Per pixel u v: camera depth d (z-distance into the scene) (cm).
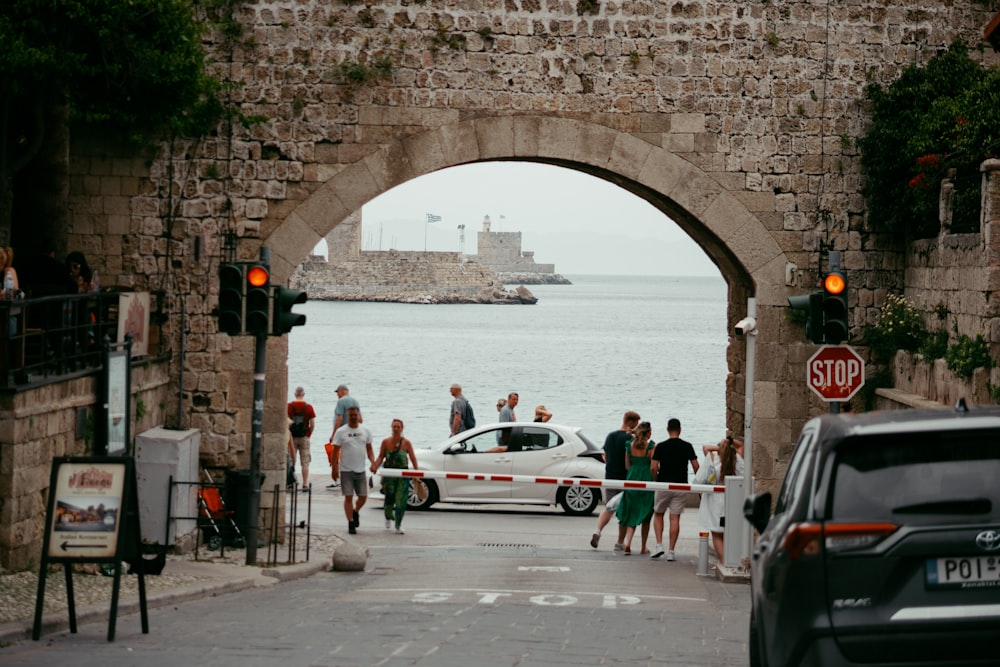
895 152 1944
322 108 1953
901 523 636
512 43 1964
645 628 1155
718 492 1772
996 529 630
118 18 1691
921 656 628
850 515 643
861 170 2000
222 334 1962
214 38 1941
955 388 1695
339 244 17725
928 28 1997
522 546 2000
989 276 1647
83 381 1491
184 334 1962
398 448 2120
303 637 1045
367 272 17750
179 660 912
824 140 1997
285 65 1947
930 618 627
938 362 1769
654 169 1983
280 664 895
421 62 1958
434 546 1984
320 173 1958
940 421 656
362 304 17088
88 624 1141
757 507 832
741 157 1992
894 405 1914
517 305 18288
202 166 1952
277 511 1855
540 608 1296
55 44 1670
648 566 1791
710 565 1788
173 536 1609
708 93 1984
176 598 1326
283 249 1958
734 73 1986
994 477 643
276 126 1952
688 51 1980
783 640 654
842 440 656
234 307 1555
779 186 1997
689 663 940
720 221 1994
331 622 1153
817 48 1991
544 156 1977
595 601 1374
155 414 1894
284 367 1970
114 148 1950
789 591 649
